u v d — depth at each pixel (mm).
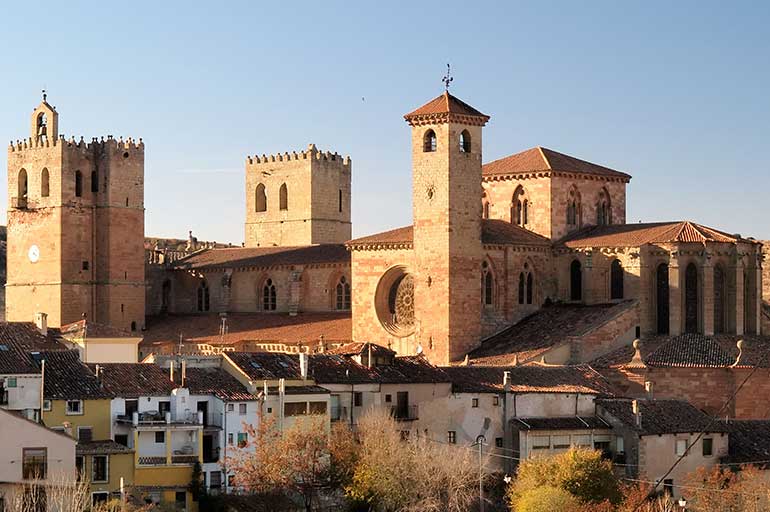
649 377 164250
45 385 135125
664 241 172000
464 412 151875
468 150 175375
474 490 137125
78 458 128875
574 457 135500
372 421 138875
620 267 175625
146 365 142500
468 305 174125
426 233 174625
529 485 134125
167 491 133000
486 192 188750
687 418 153875
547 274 181375
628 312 171625
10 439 118625
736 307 172125
